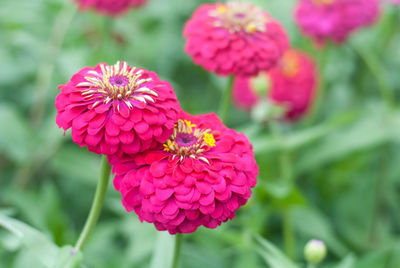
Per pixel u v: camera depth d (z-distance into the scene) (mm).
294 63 866
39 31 915
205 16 663
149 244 698
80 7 788
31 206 744
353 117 761
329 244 795
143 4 843
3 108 783
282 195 658
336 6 819
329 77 1004
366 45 992
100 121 505
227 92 669
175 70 1034
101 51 797
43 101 821
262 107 738
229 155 527
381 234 855
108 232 747
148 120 507
